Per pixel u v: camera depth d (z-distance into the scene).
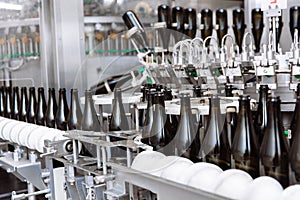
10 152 1.47
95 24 2.51
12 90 1.90
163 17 1.83
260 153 0.84
